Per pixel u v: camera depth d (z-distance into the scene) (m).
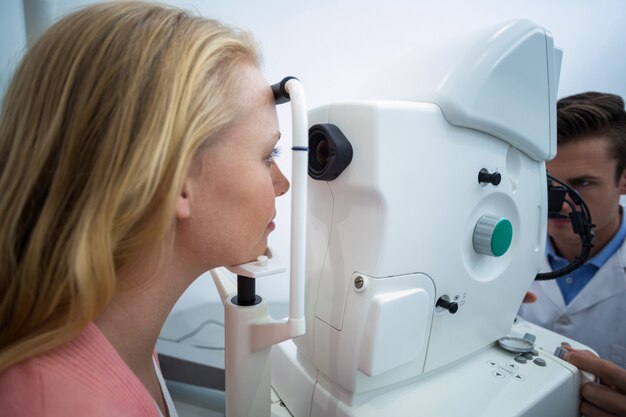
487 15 0.82
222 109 0.25
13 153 0.24
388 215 0.32
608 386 0.46
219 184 0.27
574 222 0.56
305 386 0.42
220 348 0.84
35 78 0.24
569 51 0.85
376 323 0.32
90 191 0.22
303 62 0.79
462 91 0.33
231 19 0.74
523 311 0.92
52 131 0.23
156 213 0.24
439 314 0.39
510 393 0.40
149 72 0.23
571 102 0.74
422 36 0.82
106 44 0.23
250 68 0.29
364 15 0.79
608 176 0.71
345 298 0.35
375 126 0.31
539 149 0.43
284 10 0.75
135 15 0.25
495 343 0.50
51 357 0.23
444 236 0.37
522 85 0.38
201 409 0.71
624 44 0.86
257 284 0.86
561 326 0.85
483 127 0.36
